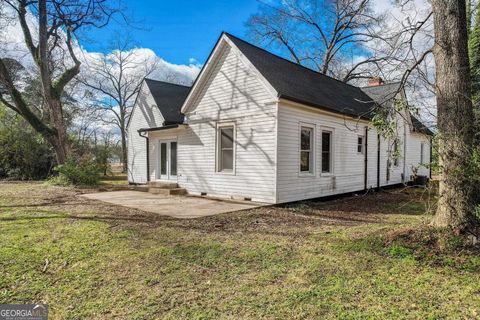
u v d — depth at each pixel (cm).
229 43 1030
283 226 643
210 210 829
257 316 277
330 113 1055
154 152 1489
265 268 393
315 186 1026
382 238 489
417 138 1719
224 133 1082
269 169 912
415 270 374
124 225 636
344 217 754
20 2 1487
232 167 1048
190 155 1207
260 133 941
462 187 444
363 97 1525
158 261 420
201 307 296
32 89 2461
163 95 1792
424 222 524
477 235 429
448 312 277
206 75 1118
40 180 2038
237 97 1014
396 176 1509
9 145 2058
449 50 462
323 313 280
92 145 2777
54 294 328
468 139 449
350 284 340
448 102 461
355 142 1218
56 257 438
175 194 1181
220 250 466
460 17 461
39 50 1541
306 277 362
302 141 991
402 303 296
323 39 2550
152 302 307
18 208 855
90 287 343
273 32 2608
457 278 348
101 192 1281
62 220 682
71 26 1570
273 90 893
